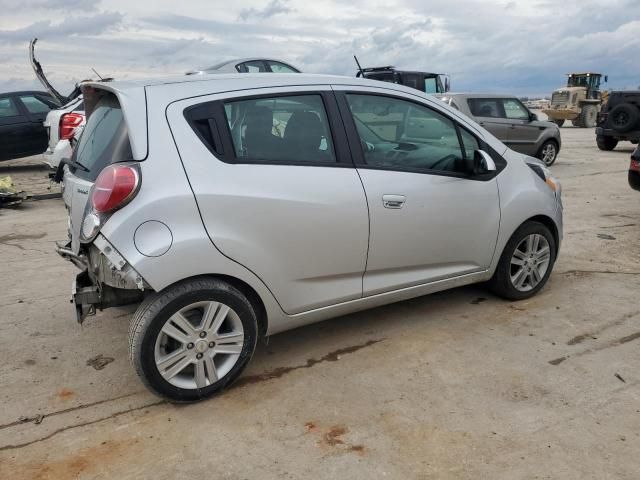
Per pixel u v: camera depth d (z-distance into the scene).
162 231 2.77
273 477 2.47
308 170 3.20
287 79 3.31
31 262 5.59
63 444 2.72
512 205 4.07
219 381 3.07
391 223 3.48
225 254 2.92
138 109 2.90
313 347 3.68
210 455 2.62
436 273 3.85
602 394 3.07
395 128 3.60
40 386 3.25
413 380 3.25
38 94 11.91
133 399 3.11
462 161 3.85
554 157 12.71
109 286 3.01
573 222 6.99
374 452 2.62
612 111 15.16
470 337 3.78
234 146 3.03
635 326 3.92
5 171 12.61
